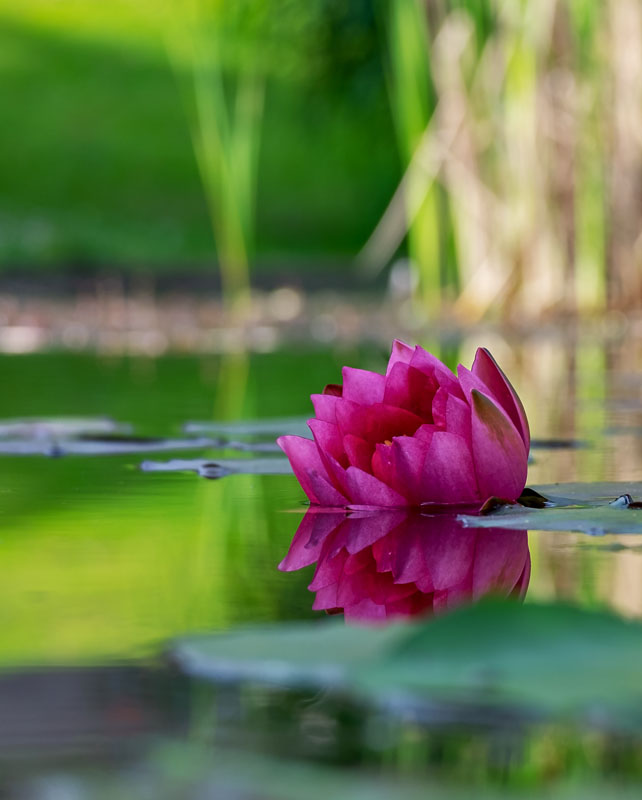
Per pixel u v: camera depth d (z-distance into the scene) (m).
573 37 9.23
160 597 1.48
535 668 0.94
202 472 2.81
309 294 15.84
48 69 29.20
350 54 16.47
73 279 18.55
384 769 0.85
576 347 7.69
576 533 1.96
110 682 1.08
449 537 1.91
